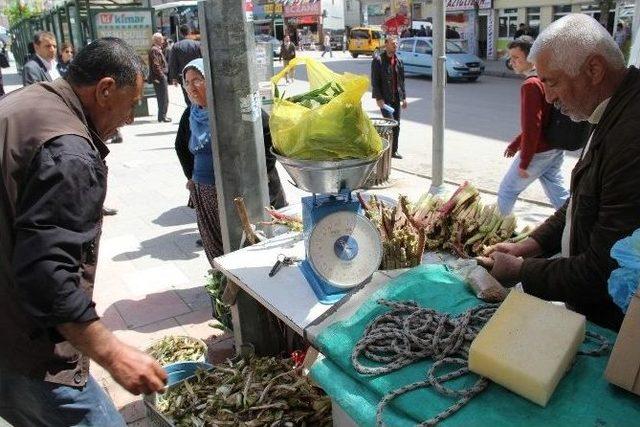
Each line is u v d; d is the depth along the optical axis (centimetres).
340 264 211
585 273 175
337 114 181
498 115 1154
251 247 263
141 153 870
